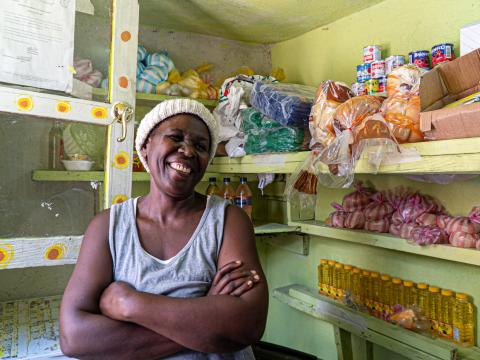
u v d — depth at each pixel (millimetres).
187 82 2072
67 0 1303
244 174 2301
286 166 1598
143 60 2031
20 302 1652
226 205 1024
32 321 1469
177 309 813
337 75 2010
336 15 1941
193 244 938
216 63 2375
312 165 1393
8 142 1248
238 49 2438
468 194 1420
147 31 2178
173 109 949
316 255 2068
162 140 937
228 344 838
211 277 927
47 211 1309
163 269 901
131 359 835
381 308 1598
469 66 1063
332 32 2035
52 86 1282
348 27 1940
